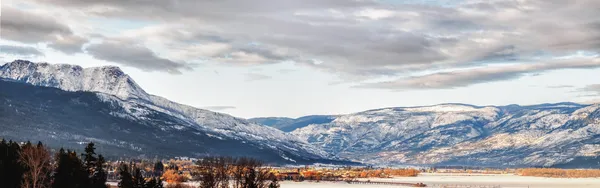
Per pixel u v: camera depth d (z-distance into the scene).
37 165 192.50
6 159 195.75
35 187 191.25
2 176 191.25
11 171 193.75
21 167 195.62
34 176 189.75
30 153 197.88
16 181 193.62
